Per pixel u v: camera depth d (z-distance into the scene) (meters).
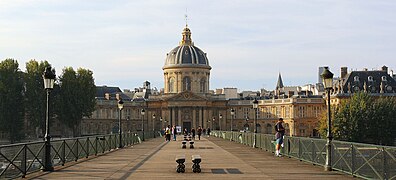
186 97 129.88
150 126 134.38
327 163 21.31
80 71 94.31
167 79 134.62
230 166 23.47
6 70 86.00
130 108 133.62
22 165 18.97
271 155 30.89
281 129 29.72
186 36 138.25
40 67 89.06
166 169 22.27
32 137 98.31
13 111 85.44
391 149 15.55
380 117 75.81
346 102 78.25
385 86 103.44
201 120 129.75
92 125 127.00
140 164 24.84
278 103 125.50
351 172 19.05
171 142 56.34
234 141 56.94
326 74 21.41
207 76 135.00
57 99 91.31
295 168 22.27
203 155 31.22
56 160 23.16
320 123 84.38
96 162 25.94
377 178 16.61
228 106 134.50
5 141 90.44
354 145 18.70
